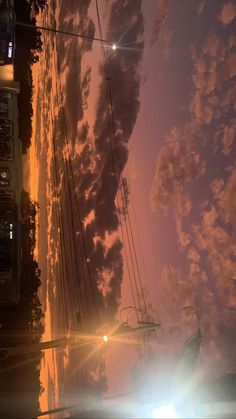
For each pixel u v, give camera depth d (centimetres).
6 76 2130
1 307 1925
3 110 2042
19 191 1995
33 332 1969
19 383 1861
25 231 2041
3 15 1738
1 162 1964
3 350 1277
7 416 1789
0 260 1905
